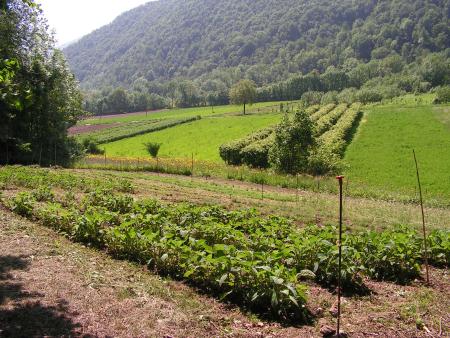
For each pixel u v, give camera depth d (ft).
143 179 82.79
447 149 128.67
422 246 33.55
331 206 60.95
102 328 19.58
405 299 25.96
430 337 20.89
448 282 29.68
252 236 32.83
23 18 104.53
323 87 421.18
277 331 20.88
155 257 29.01
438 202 73.77
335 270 27.48
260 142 121.29
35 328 19.12
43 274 25.46
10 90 22.43
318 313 23.13
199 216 38.63
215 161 136.26
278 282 22.27
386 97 331.77
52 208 38.06
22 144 95.96
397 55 540.11
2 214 40.16
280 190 80.12
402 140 145.69
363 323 22.11
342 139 144.87
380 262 30.04
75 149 118.52
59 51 117.19
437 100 268.41
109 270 27.78
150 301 23.02
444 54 515.50
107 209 44.06
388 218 54.19
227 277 24.53
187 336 19.52
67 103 119.55
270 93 408.26
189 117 263.08
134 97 454.40
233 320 21.84
